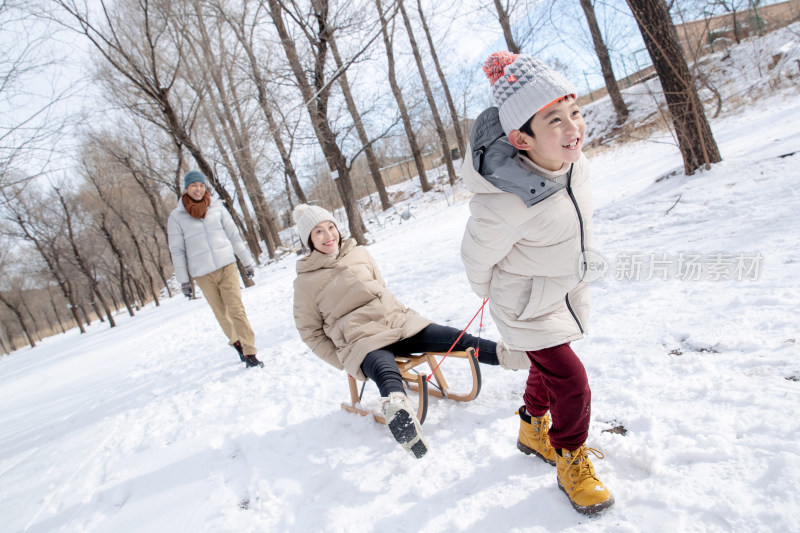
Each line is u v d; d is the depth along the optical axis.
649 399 2.35
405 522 2.07
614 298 3.76
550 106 1.68
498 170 1.81
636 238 5.06
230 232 5.52
